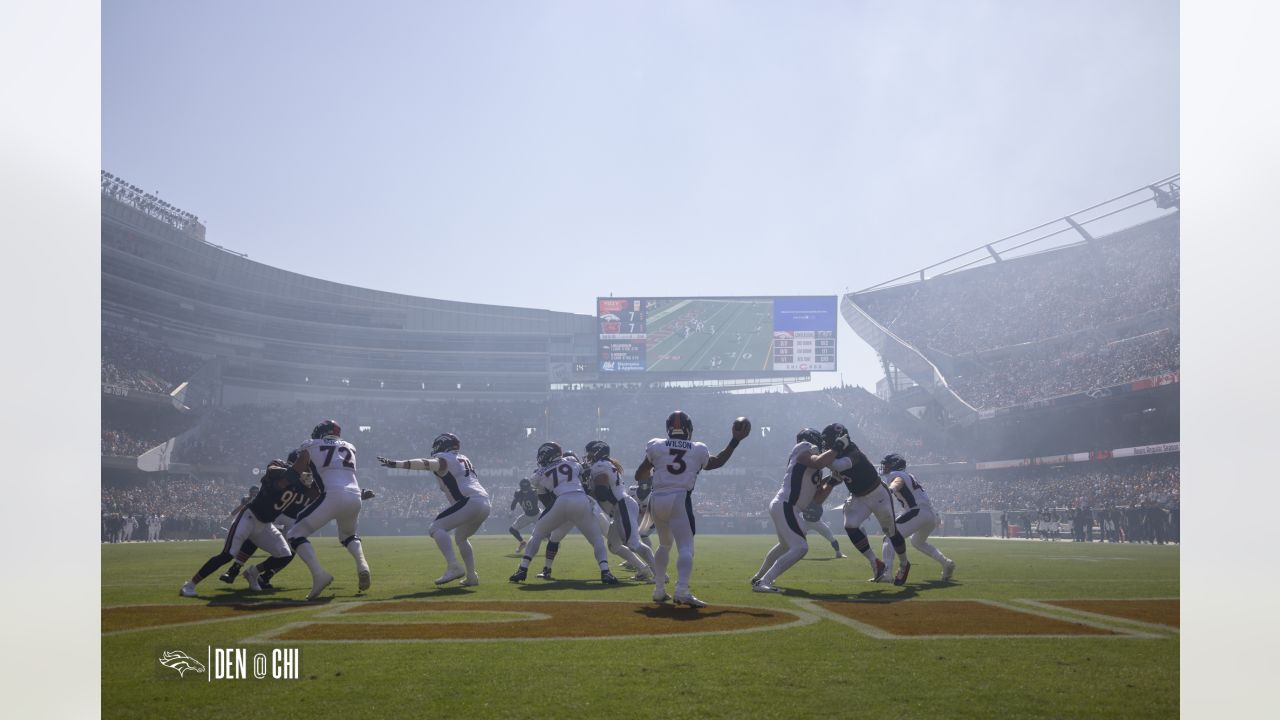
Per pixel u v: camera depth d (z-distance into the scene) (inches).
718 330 2090.3
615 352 2082.9
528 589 354.3
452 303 2541.8
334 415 2128.4
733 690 169.6
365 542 1055.6
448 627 244.7
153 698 168.6
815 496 359.6
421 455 2105.1
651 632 234.4
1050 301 1952.5
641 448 2180.1
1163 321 1664.6
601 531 424.8
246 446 1943.9
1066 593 342.3
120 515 1354.6
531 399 2527.1
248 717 154.6
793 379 2180.1
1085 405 1592.0
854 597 320.8
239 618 267.9
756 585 341.7
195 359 2007.9
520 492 647.8
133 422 1732.3
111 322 1908.2
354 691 170.9
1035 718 151.6
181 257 2023.9
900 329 2206.0
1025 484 1628.9
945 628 241.8
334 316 2388.0
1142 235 1791.3
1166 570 479.5
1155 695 167.3
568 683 175.8
